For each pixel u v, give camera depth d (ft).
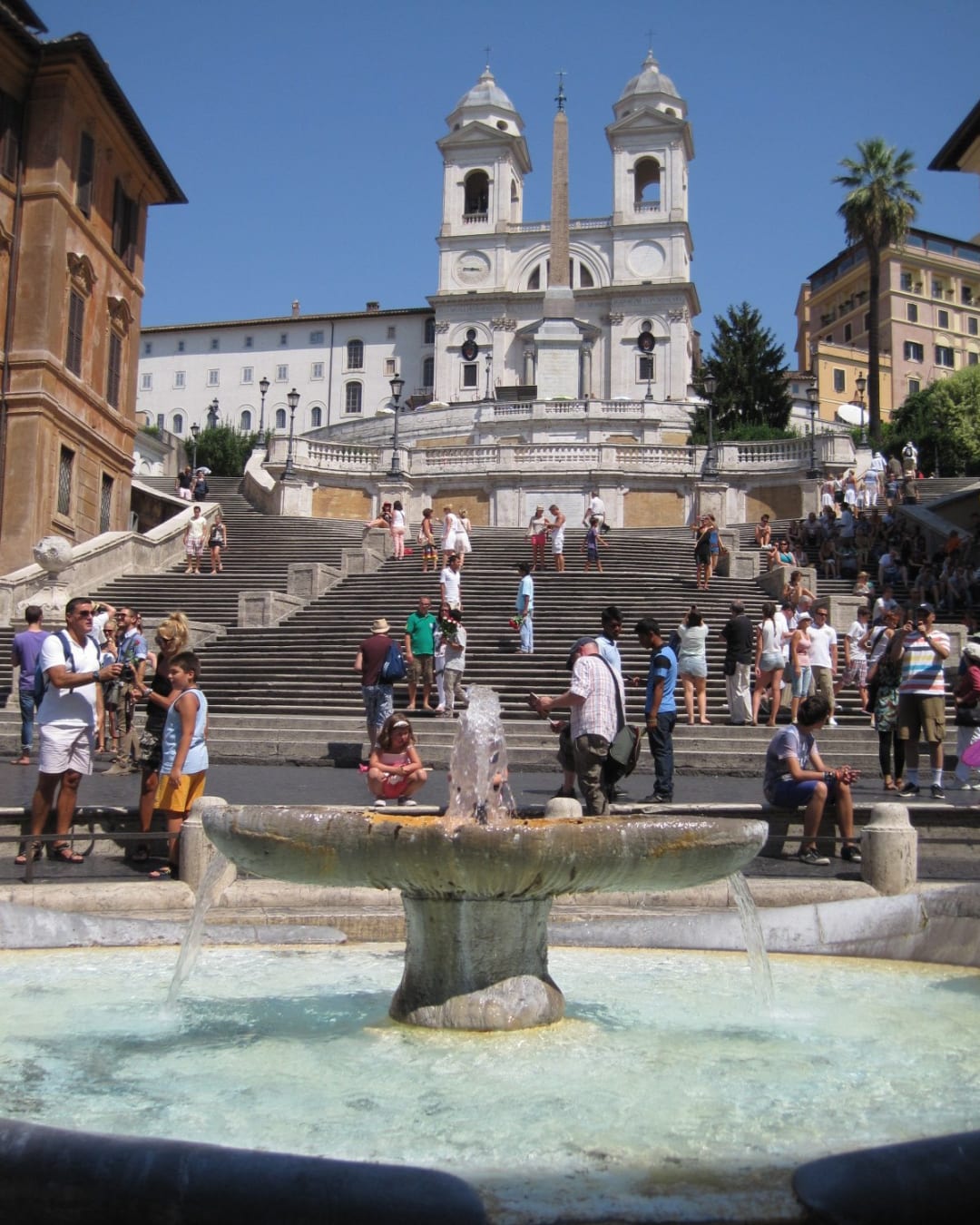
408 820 18.25
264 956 24.14
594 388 287.28
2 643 73.82
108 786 45.50
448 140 299.99
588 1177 11.93
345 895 27.63
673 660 40.50
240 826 18.62
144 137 112.47
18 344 97.19
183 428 347.36
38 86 99.30
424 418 230.07
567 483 138.21
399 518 98.02
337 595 83.30
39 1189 9.47
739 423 227.20
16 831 31.91
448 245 298.35
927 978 22.53
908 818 29.66
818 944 25.13
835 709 60.39
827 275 352.49
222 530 98.48
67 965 23.13
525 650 67.31
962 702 44.01
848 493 117.91
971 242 333.62
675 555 96.27
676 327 284.82
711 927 25.67
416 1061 16.61
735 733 54.39
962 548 86.33
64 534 101.35
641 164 298.15
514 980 18.88
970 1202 9.57
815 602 72.28
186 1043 17.58
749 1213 10.56
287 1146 13.03
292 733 55.11
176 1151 9.59
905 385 318.04
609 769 33.83
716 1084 15.52
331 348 339.16
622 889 18.79
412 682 59.57
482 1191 11.41
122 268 113.80
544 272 294.87
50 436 98.27
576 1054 17.01
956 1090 15.34
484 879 17.67
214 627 73.10
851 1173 9.95
